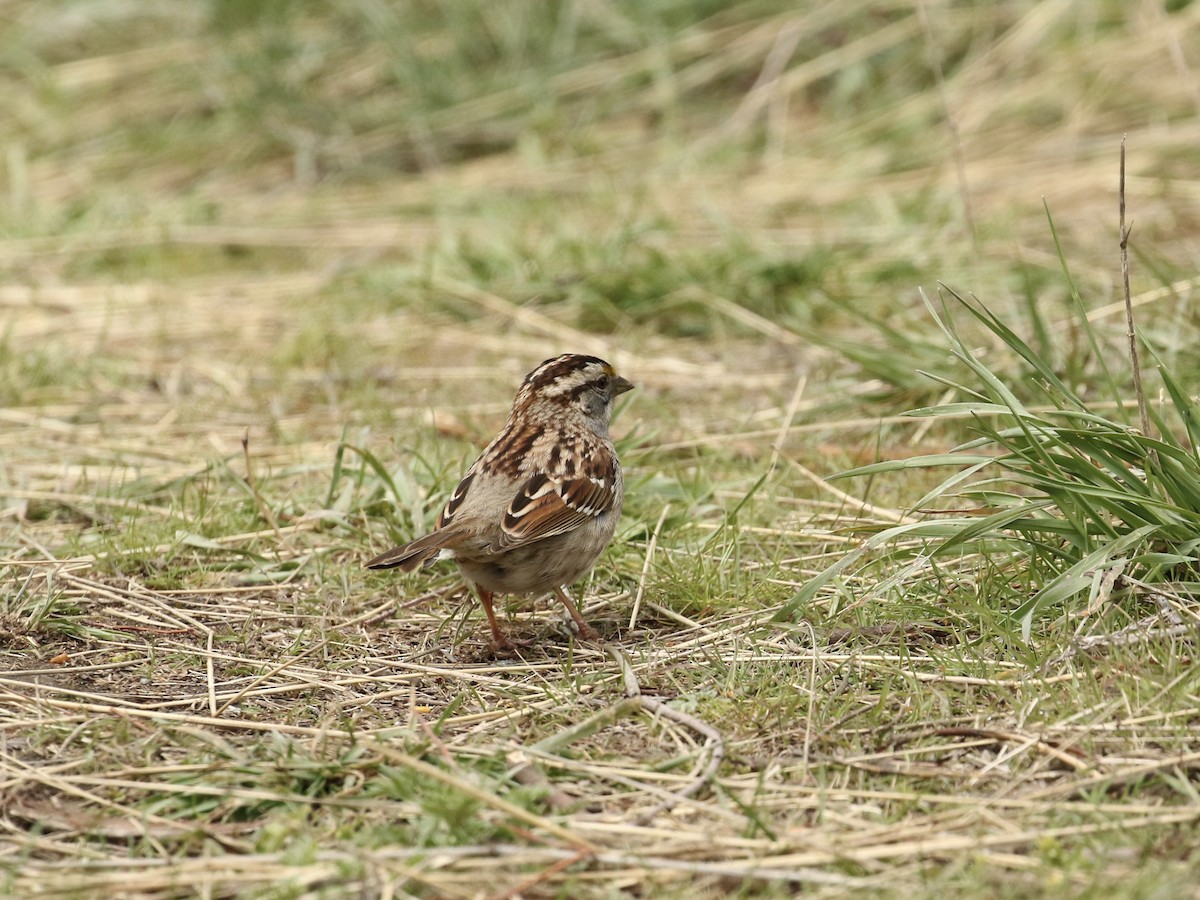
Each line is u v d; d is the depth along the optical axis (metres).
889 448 12.19
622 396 13.73
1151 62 20.98
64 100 23.14
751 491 10.31
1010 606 8.75
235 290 17.70
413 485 10.87
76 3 24.27
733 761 7.40
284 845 6.65
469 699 8.37
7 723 7.95
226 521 11.00
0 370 14.75
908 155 20.12
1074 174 19.00
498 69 22.84
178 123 22.66
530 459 9.02
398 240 19.22
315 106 22.33
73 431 13.34
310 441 12.92
